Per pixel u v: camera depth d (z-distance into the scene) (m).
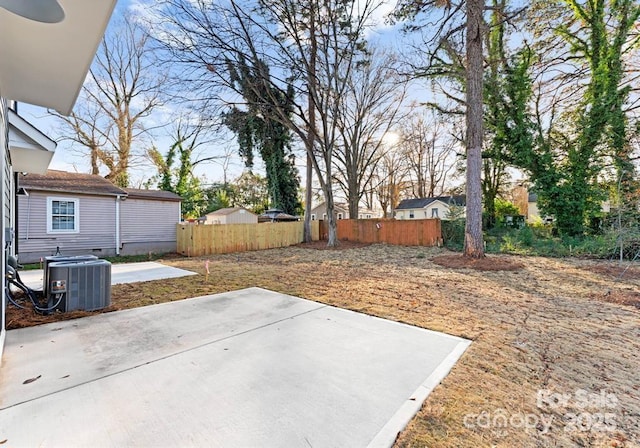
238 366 2.55
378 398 2.10
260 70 11.23
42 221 9.23
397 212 28.41
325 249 12.78
